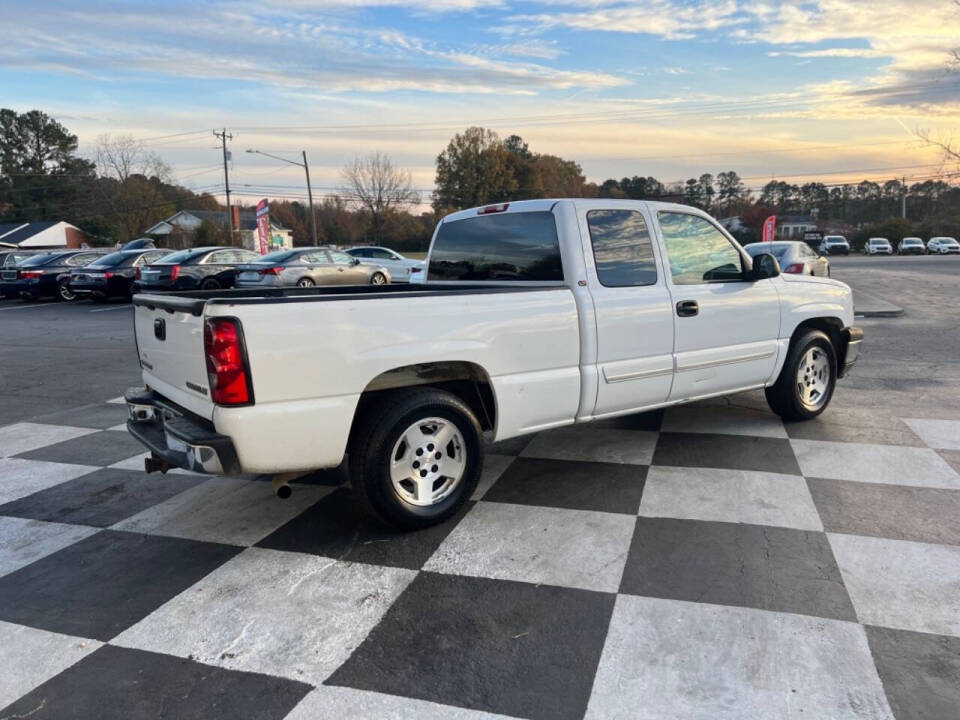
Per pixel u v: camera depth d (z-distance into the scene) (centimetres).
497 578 335
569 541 371
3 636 298
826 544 359
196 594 328
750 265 533
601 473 473
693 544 363
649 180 9056
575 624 294
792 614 295
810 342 569
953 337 1110
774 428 569
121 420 672
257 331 325
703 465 482
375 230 7331
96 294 1947
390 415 366
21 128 7962
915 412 618
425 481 389
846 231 8444
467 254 515
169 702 252
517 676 261
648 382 470
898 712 236
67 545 388
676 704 242
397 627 296
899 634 279
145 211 6925
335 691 255
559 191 8325
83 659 279
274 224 7444
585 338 436
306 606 315
